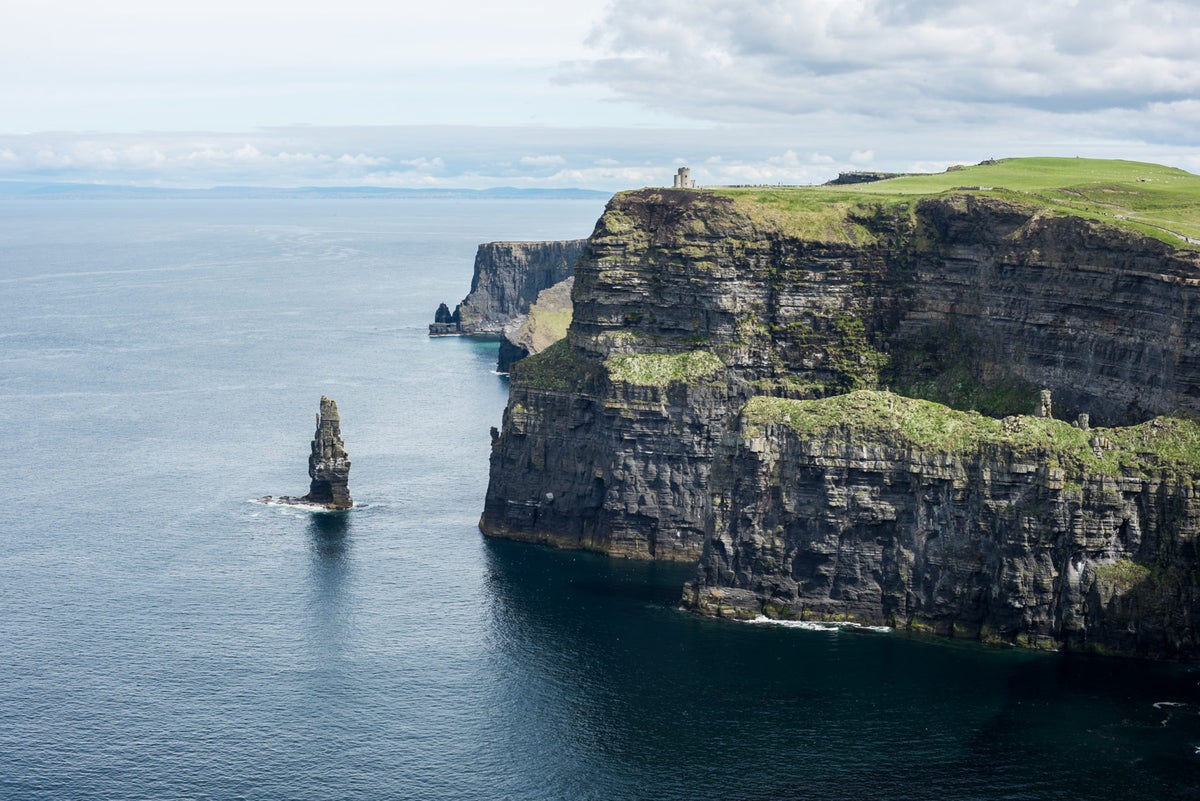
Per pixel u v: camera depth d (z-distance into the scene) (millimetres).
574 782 156500
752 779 156625
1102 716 171000
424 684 182750
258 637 198375
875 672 185750
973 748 163000
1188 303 196250
